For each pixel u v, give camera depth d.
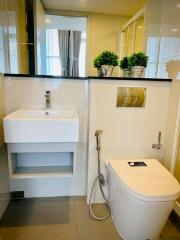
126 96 1.37
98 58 1.51
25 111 1.35
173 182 1.06
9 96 1.38
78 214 1.40
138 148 1.50
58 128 1.11
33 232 1.21
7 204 1.46
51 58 1.76
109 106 1.38
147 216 1.00
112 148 1.47
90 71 1.82
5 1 1.44
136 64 1.41
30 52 1.65
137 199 0.96
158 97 1.43
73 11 1.77
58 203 1.52
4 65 1.44
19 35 1.62
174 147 1.39
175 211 1.38
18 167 1.46
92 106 1.37
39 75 1.37
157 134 1.50
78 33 1.79
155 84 1.40
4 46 1.44
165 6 1.56
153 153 1.54
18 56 1.61
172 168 1.42
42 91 1.40
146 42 1.79
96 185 1.52
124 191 1.05
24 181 1.53
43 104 1.42
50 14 1.75
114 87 1.36
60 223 1.30
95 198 1.54
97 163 1.48
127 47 1.85
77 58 1.80
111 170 1.28
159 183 1.05
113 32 1.84
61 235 1.20
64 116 1.38
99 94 1.35
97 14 1.80
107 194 1.52
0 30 1.39
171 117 1.42
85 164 1.58
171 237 1.21
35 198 1.57
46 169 1.43
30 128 1.08
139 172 1.17
